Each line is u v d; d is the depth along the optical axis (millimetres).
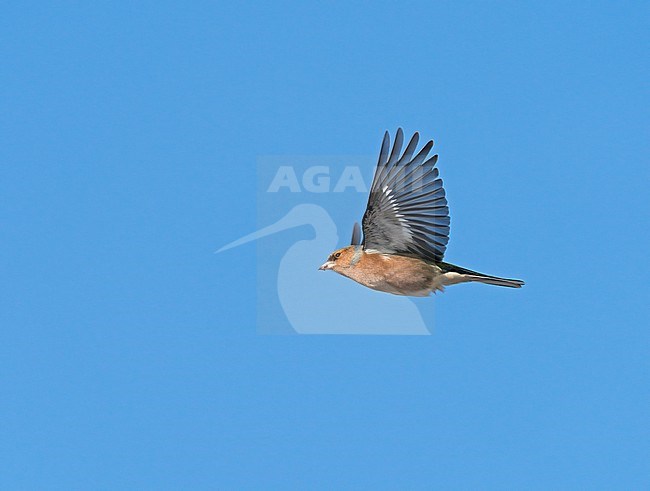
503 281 13469
